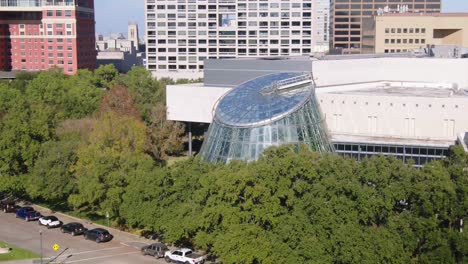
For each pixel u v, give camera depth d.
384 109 109.62
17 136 103.88
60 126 116.88
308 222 66.06
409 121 108.38
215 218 70.31
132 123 105.88
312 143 90.88
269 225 69.69
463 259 64.25
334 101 112.94
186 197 78.25
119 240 87.69
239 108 95.25
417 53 165.75
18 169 105.12
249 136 88.44
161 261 78.50
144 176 81.75
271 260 65.19
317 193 67.44
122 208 82.56
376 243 63.44
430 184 65.75
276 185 69.25
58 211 103.06
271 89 99.50
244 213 69.31
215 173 74.88
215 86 139.88
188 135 145.12
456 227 69.31
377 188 67.94
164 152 136.00
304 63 130.75
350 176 68.25
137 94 164.62
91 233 87.44
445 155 99.81
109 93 146.50
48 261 78.19
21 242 86.69
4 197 110.75
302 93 96.62
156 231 81.31
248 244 66.31
